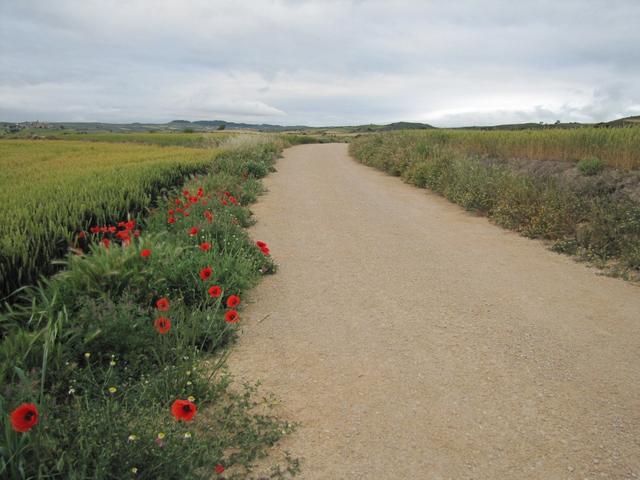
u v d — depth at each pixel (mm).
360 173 18828
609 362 4102
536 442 3059
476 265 6891
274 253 7426
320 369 3949
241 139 28625
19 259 4828
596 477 2754
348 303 5406
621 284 6094
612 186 9883
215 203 9227
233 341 4383
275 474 2701
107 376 3246
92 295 4312
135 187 9391
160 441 2469
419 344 4418
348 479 2723
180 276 5023
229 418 3082
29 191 8883
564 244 7609
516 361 4109
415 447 3002
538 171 12828
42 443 2342
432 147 18141
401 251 7617
